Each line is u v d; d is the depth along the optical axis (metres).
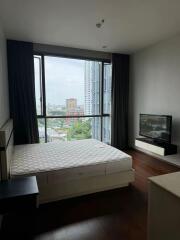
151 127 4.03
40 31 3.30
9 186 1.81
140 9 2.52
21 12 2.60
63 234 1.82
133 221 2.02
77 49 4.41
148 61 4.27
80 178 2.47
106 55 4.77
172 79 3.65
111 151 3.07
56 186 2.36
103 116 5.05
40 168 2.33
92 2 2.34
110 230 1.88
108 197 2.52
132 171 2.78
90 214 2.14
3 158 2.10
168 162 3.86
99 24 2.98
